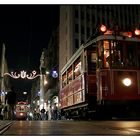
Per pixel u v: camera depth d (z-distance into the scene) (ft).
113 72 44.86
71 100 59.00
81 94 49.57
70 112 64.75
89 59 48.42
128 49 46.01
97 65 45.93
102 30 46.03
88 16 175.32
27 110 153.07
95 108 47.34
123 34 46.57
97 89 45.78
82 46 50.03
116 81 44.78
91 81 47.96
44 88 236.22
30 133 20.58
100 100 44.57
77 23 168.25
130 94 44.96
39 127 28.48
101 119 51.08
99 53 45.70
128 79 45.16
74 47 163.43
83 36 168.76
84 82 47.78
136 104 45.19
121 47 45.85
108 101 44.09
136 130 21.75
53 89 176.65
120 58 45.62
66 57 164.35
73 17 167.12
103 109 46.32
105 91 44.34
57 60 187.21
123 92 44.75
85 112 50.31
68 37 163.94
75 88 55.01
